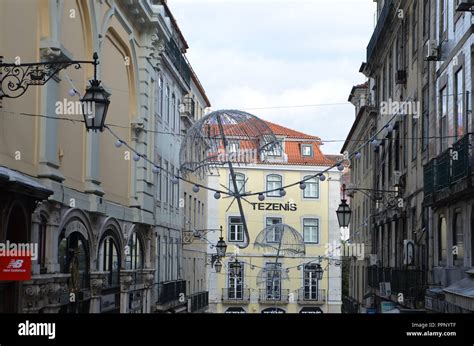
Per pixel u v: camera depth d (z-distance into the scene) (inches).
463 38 658.8
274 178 2133.4
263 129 750.5
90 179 796.6
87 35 793.6
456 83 691.4
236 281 2063.2
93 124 511.2
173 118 1347.2
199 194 1760.6
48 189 587.2
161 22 1075.9
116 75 942.4
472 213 627.5
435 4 792.9
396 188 1023.0
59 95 696.4
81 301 772.0
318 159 2162.9
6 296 584.4
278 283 2076.8
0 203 532.4
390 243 1091.9
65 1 716.7
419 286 800.9
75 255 753.0
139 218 1021.8
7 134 575.2
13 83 543.2
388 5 1085.8
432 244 788.6
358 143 1601.9
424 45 850.8
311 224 2148.1
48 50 645.3
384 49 1203.2
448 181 657.0
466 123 644.7
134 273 1008.9
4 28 570.6
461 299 549.3
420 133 861.8
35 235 617.9
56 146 679.1
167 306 1203.9
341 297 2112.5
